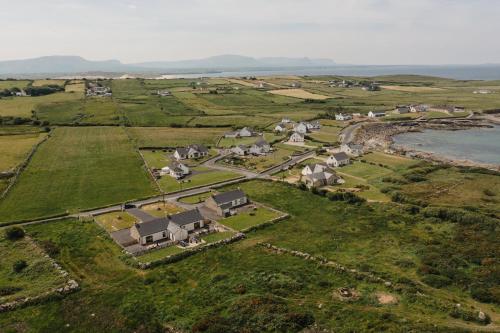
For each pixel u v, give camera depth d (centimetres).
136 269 6675
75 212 9212
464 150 16712
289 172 12850
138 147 15938
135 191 10769
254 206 9769
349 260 6762
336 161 13375
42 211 9225
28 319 5275
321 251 7188
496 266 6359
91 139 16950
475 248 7081
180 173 12175
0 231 7988
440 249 7081
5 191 10419
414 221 8562
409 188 10744
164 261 6900
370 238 7750
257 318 4844
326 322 4744
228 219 8925
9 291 5856
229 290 5791
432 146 17538
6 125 18862
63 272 6450
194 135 18612
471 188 10675
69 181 11481
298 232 8169
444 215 8588
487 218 8225
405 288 5647
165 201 10094
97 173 12319
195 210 8581
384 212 9112
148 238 7719
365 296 5503
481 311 5044
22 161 13038
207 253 7269
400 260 6688
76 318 5262
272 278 6100
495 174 12138
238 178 12162
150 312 5331
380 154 15350
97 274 6512
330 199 10112
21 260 6756
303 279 6112
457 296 5559
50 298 5709
